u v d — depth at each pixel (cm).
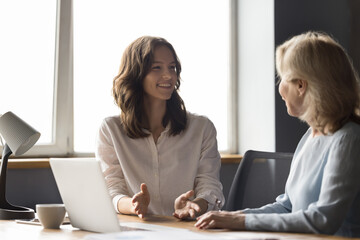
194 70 418
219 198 255
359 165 160
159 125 271
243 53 427
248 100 424
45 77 363
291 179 189
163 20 404
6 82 353
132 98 264
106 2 381
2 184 231
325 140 177
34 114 361
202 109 421
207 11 421
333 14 426
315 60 170
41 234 174
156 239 142
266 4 409
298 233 158
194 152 269
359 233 169
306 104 173
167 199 262
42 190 335
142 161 262
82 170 175
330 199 158
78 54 373
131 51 269
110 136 265
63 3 364
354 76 175
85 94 375
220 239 144
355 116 173
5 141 228
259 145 414
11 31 354
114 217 168
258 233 158
